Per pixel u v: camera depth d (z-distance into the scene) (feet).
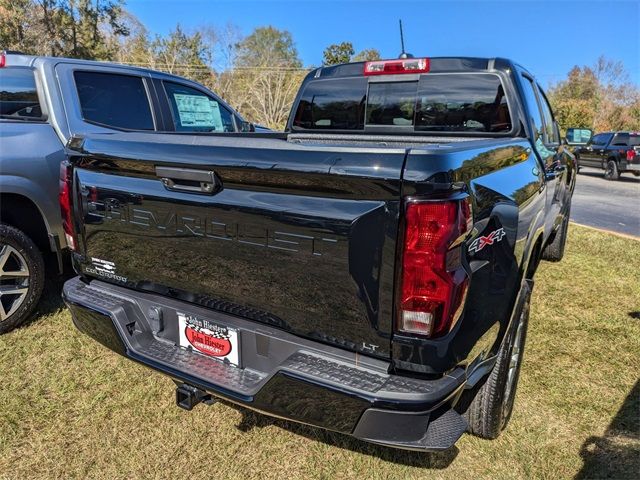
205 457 7.90
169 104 15.52
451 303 5.25
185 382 6.82
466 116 11.16
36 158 11.94
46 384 9.78
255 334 6.50
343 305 5.60
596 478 7.51
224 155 6.00
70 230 8.27
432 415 5.71
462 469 7.68
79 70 13.32
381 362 5.63
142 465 7.71
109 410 9.05
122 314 7.59
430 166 4.98
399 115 11.98
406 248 5.12
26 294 11.87
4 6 85.10
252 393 6.23
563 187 15.14
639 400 9.57
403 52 12.46
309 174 5.41
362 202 5.24
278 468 7.68
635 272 17.56
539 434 8.52
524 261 8.18
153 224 7.06
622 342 11.99
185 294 7.10
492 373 7.57
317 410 5.73
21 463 7.72
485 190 6.08
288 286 5.95
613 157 58.08
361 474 7.55
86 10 92.02
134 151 6.88
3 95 11.99
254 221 6.01
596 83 175.94
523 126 10.48
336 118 13.01
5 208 11.87
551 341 11.98
